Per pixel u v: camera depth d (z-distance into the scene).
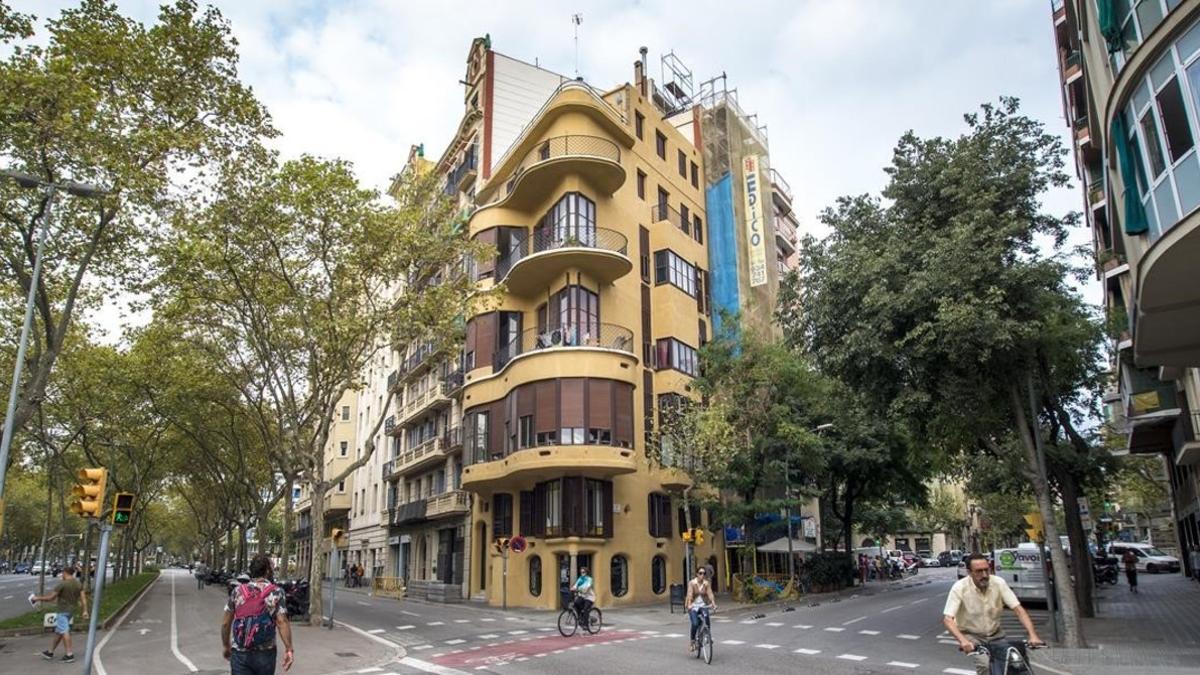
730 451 28.42
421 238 21.84
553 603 27.50
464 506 34.88
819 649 15.44
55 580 63.38
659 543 30.80
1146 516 62.06
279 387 24.06
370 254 21.30
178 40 15.67
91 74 14.52
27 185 13.93
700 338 36.03
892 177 17.89
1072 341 15.96
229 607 7.51
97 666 13.71
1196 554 33.72
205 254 19.05
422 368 41.31
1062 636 16.03
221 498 50.38
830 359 16.95
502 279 32.12
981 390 15.67
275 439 35.06
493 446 30.83
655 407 32.34
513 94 38.91
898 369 16.53
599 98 32.88
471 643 17.25
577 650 15.69
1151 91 11.13
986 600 7.95
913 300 14.88
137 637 18.45
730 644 16.45
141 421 33.16
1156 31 10.71
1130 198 12.15
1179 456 25.84
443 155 43.28
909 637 17.25
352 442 58.44
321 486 21.31
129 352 29.62
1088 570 20.88
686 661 13.97
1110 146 13.94
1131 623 18.80
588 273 30.08
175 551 154.25
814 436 30.53
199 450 43.03
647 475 30.94
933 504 75.25
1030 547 25.75
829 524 50.25
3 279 18.33
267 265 21.17
